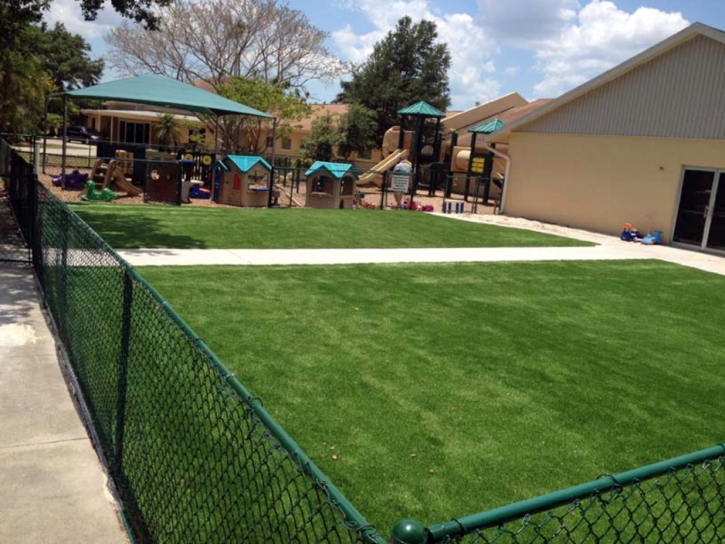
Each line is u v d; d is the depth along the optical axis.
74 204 15.65
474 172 27.20
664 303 9.72
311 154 35.25
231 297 7.81
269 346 6.10
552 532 3.42
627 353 6.89
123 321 3.51
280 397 4.94
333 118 38.91
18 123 27.30
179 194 17.58
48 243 6.71
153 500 3.07
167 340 4.44
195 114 26.89
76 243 5.13
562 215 20.17
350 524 1.53
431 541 1.58
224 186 19.16
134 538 3.14
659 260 14.20
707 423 5.14
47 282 6.82
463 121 36.25
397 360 6.03
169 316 2.98
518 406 5.17
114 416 3.77
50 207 6.54
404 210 21.11
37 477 3.67
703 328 8.30
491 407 5.10
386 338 6.70
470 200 28.39
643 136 17.67
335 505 1.61
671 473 2.14
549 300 9.26
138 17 12.09
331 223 15.76
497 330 7.37
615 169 18.48
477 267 11.49
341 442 4.30
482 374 5.85
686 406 5.48
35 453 3.94
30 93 25.39
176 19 30.72
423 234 15.31
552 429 4.79
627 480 2.03
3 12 10.92
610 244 16.44
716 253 16.16
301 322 7.01
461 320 7.69
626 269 12.63
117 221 13.23
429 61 43.44
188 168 20.44
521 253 13.62
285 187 25.14
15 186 12.17
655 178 17.45
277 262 10.35
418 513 3.55
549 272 11.60
